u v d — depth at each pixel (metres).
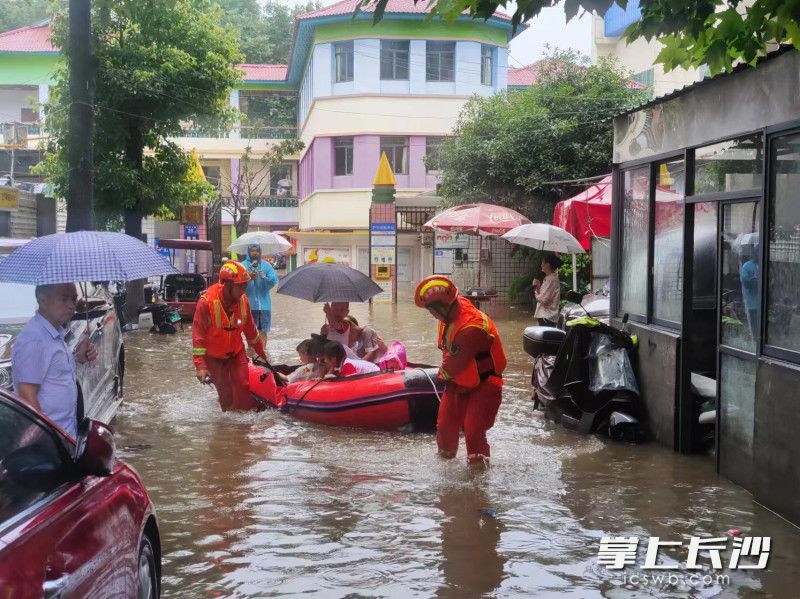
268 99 53.03
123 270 5.65
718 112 7.75
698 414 8.48
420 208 30.11
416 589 5.10
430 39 39.09
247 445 8.64
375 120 39.50
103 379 8.98
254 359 10.78
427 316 23.56
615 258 10.36
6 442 3.19
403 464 7.92
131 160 20.97
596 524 6.28
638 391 9.23
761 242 6.82
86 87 13.83
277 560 5.55
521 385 12.30
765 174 6.83
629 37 5.73
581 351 9.30
